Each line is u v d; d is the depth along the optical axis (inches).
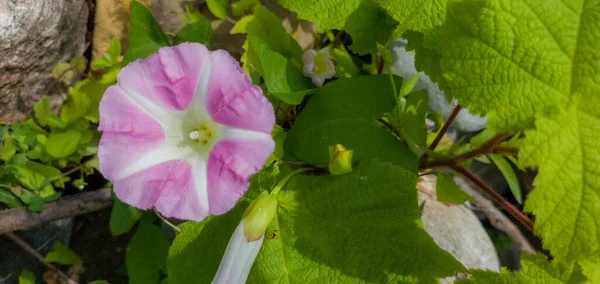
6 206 11.6
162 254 11.6
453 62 7.3
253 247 8.0
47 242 12.5
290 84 10.5
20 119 11.7
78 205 11.7
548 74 6.9
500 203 10.0
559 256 6.8
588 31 6.8
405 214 8.7
